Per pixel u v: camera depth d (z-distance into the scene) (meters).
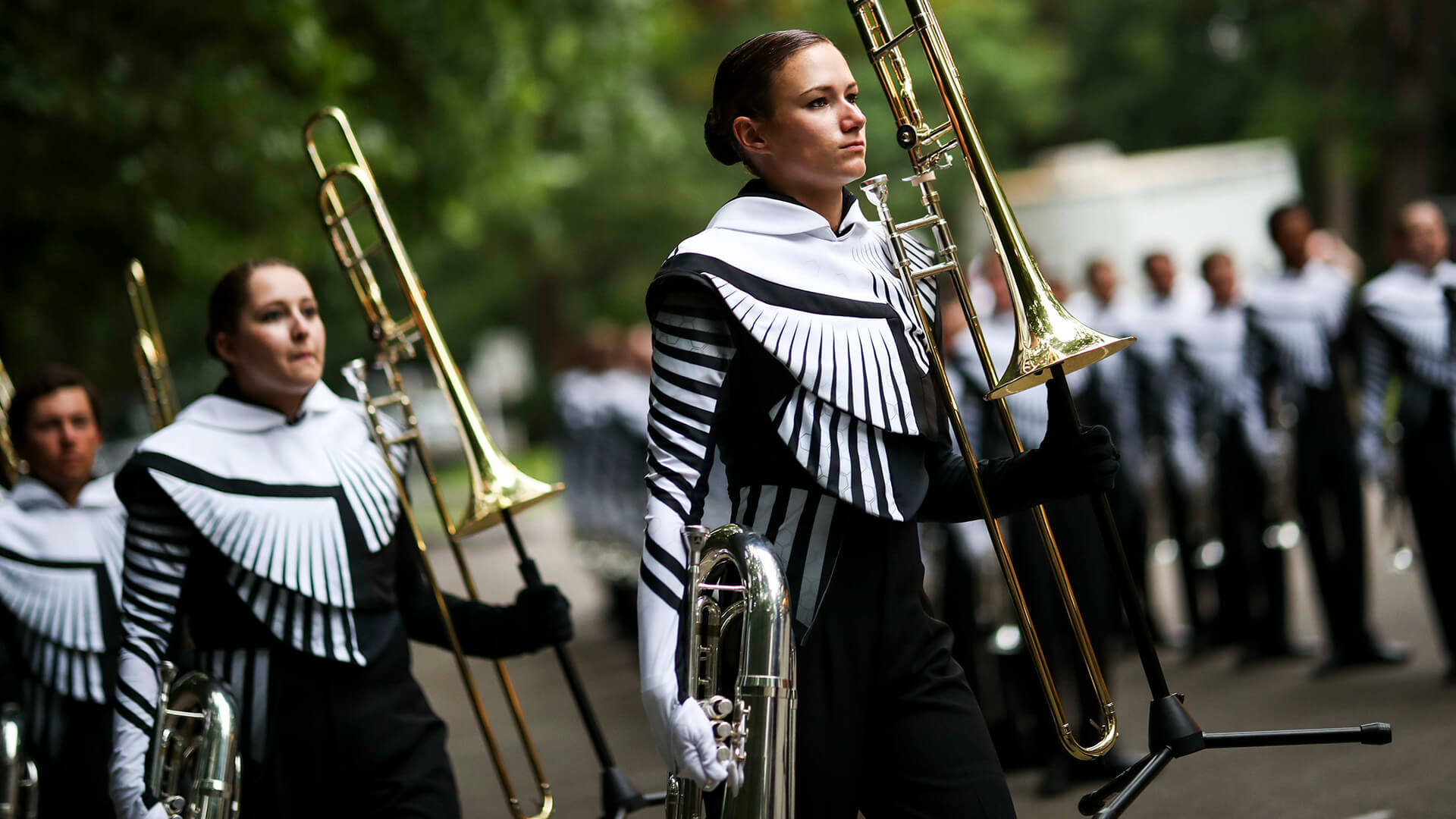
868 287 8.13
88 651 12.70
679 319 7.73
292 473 9.75
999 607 18.20
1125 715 19.64
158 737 9.09
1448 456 20.08
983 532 17.92
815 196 8.24
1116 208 51.53
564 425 36.59
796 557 7.80
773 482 7.88
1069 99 104.31
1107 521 7.86
